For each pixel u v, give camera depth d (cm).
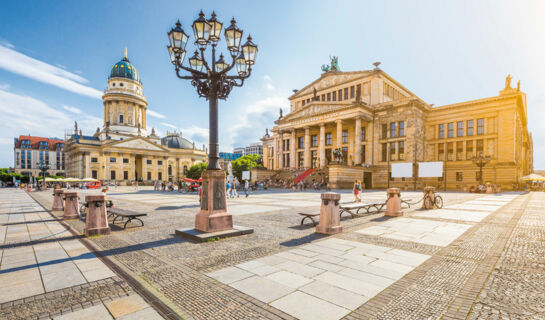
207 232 844
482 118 4484
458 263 584
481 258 619
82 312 384
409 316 366
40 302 415
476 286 464
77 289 464
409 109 4700
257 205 1809
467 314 370
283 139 6781
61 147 13988
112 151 8831
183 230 888
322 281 487
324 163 5419
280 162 6366
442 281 486
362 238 816
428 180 4753
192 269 555
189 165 11188
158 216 1332
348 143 5531
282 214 1356
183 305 403
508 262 591
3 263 604
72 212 1301
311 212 1050
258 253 664
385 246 724
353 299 416
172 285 476
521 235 852
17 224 1140
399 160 4853
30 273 541
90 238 851
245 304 403
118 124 9631
